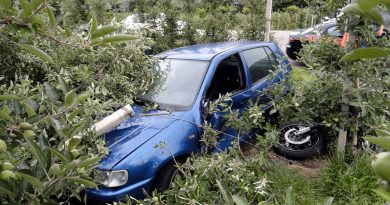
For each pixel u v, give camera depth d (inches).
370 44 155.3
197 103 170.9
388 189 25.9
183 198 109.7
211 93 182.2
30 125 57.6
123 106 167.5
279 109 164.4
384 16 28.5
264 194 114.3
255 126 156.6
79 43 55.3
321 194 155.6
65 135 62.4
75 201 142.0
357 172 156.6
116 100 169.8
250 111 152.5
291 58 494.3
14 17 49.1
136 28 194.1
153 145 148.5
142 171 142.9
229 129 174.2
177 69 191.2
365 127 163.0
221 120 173.9
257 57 214.7
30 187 53.4
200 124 163.3
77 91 165.5
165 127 157.9
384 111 157.6
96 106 142.2
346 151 173.0
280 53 234.5
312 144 191.8
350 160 171.2
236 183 115.6
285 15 791.1
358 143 176.4
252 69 205.5
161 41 359.6
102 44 56.2
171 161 150.6
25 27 50.1
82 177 57.3
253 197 114.1
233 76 193.8
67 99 62.5
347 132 182.5
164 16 367.6
